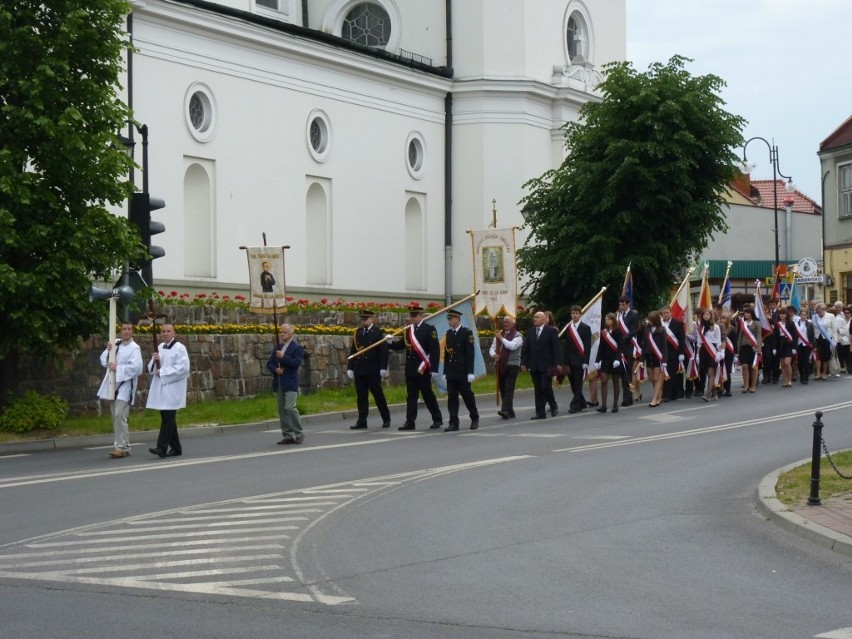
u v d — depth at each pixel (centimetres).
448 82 4153
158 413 2459
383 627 858
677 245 3606
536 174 4244
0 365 2230
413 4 4241
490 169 4159
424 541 1170
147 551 1125
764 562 1077
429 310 3531
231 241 3366
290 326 2077
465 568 1052
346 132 3778
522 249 3756
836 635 836
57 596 953
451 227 4188
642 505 1373
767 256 6450
